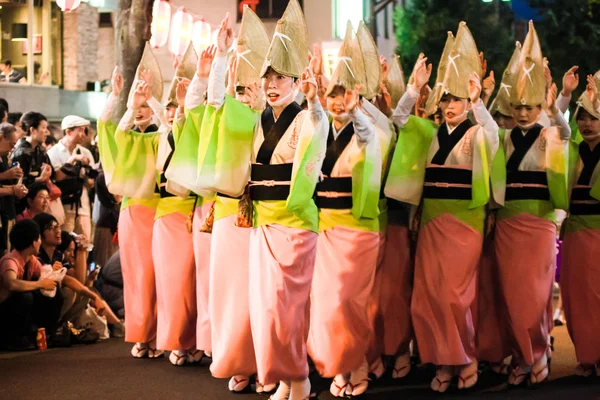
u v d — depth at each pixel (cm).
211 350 687
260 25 638
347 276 629
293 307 580
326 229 639
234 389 648
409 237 705
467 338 662
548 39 1784
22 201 899
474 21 1644
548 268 683
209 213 657
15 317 808
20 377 697
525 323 675
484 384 690
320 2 2045
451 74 667
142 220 760
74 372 716
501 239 688
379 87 703
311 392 629
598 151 704
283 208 583
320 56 588
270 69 586
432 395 651
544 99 687
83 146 1125
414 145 675
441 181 661
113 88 754
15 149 920
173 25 1369
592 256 702
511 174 686
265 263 582
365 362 646
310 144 566
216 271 616
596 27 1769
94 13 1842
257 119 600
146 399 630
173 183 702
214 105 593
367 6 2123
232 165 591
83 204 1002
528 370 686
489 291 711
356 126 611
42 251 861
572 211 714
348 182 634
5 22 1666
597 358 703
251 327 595
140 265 761
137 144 751
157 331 741
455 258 654
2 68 1616
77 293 860
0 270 809
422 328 664
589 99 698
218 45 596
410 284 704
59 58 1781
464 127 666
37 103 1641
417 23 1647
